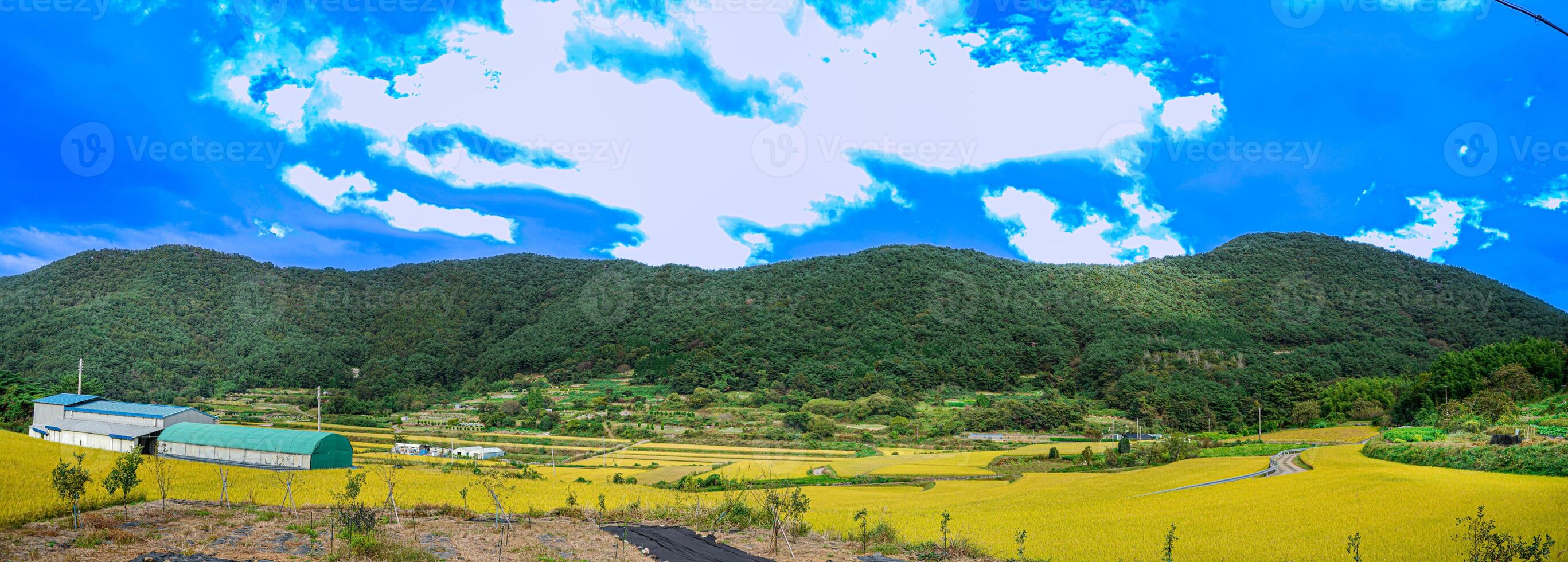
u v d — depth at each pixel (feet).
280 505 106.73
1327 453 230.27
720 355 626.23
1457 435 212.43
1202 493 156.76
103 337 538.06
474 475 189.67
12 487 107.24
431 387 615.57
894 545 85.66
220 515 89.61
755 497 115.65
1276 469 203.41
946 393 565.53
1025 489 194.29
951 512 136.77
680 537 85.92
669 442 381.19
